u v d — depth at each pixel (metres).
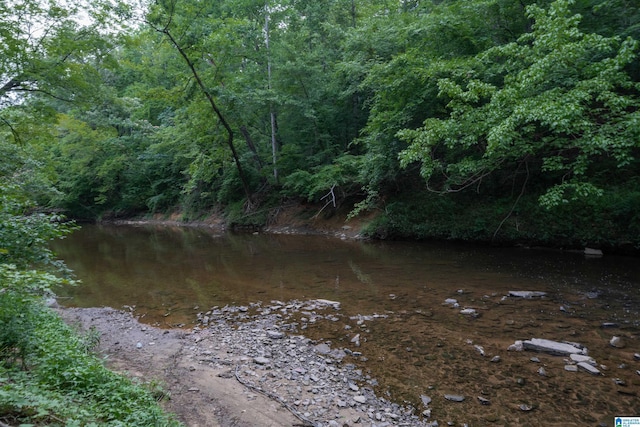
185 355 5.68
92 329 5.90
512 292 8.02
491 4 11.72
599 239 11.00
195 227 26.62
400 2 20.98
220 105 19.23
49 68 9.15
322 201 21.14
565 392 4.38
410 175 16.72
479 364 5.11
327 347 5.80
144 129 27.39
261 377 4.91
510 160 11.99
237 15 23.52
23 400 2.45
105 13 9.55
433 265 11.18
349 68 16.19
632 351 5.32
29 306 4.09
